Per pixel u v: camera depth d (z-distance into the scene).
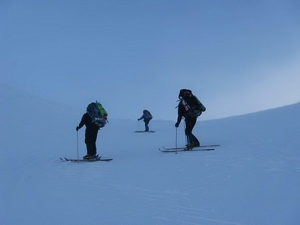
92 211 4.70
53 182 6.68
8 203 5.20
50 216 4.52
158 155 9.83
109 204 5.02
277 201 4.61
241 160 7.73
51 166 8.74
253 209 4.39
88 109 9.57
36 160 9.80
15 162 9.43
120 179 6.72
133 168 7.84
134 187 5.98
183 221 4.16
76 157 10.49
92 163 9.02
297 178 5.73
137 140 15.84
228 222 4.02
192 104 10.41
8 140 14.69
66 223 4.23
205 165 7.48
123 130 21.61
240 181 5.82
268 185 5.42
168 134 18.19
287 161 7.19
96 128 9.66
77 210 4.76
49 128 19.92
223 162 7.66
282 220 3.94
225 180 5.98
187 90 10.62
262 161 7.39
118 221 4.26
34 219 4.40
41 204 5.11
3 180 6.93
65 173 7.64
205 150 9.88
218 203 4.75
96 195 5.56
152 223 4.15
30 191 5.95
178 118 10.39
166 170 7.28
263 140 10.66
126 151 11.74
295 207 4.32
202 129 16.77
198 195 5.22
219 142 11.45
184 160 8.40
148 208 4.74
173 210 4.61
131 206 4.88
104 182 6.53
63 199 5.37
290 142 9.65
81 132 19.12
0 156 10.50
